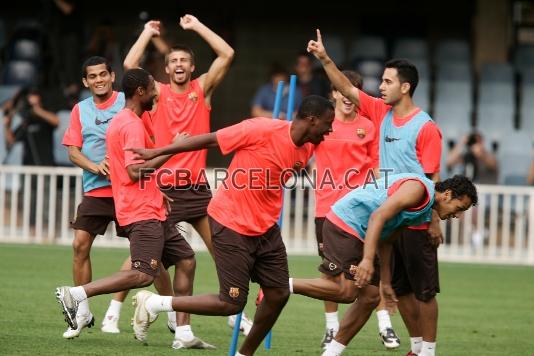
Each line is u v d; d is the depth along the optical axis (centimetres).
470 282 3947
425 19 6062
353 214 2183
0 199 4506
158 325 2778
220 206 2105
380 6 6062
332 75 2477
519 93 5775
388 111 2447
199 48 5956
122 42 5947
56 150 4853
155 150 2075
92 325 2428
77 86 5225
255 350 2253
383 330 2572
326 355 2244
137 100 2359
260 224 2097
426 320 2298
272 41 6028
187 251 2480
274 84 4828
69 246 4434
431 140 2359
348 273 2183
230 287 2103
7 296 3091
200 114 2739
